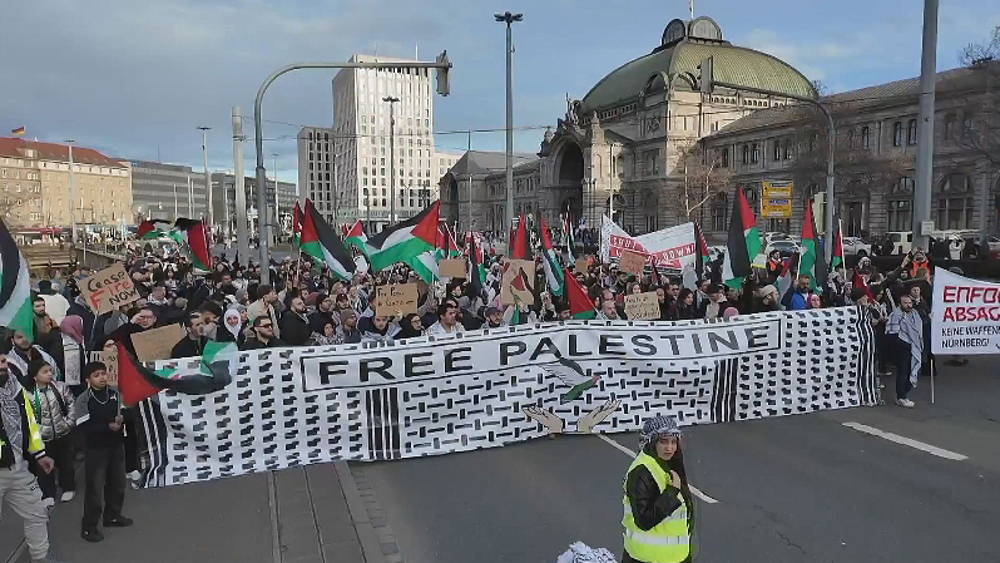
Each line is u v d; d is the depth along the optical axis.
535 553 6.07
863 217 63.91
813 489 7.41
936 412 10.30
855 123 64.62
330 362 8.30
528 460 8.46
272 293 11.42
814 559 5.86
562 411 9.30
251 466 8.00
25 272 7.33
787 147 73.88
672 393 9.70
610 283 16.77
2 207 89.31
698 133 88.81
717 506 7.00
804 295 12.62
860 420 9.95
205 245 18.14
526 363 9.09
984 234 45.59
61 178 129.25
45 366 6.42
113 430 6.32
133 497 7.27
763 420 10.03
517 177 122.19
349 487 7.45
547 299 13.60
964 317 10.42
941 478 7.68
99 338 10.07
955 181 56.56
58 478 7.49
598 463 8.32
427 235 13.18
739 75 93.75
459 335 8.77
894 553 5.95
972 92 37.09
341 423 8.36
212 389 7.86
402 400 8.57
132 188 144.50
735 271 12.91
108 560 5.87
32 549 5.65
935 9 15.89
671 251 16.41
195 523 6.59
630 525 4.39
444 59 14.41
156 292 13.45
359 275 18.22
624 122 98.31
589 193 93.94
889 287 13.79
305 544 6.09
